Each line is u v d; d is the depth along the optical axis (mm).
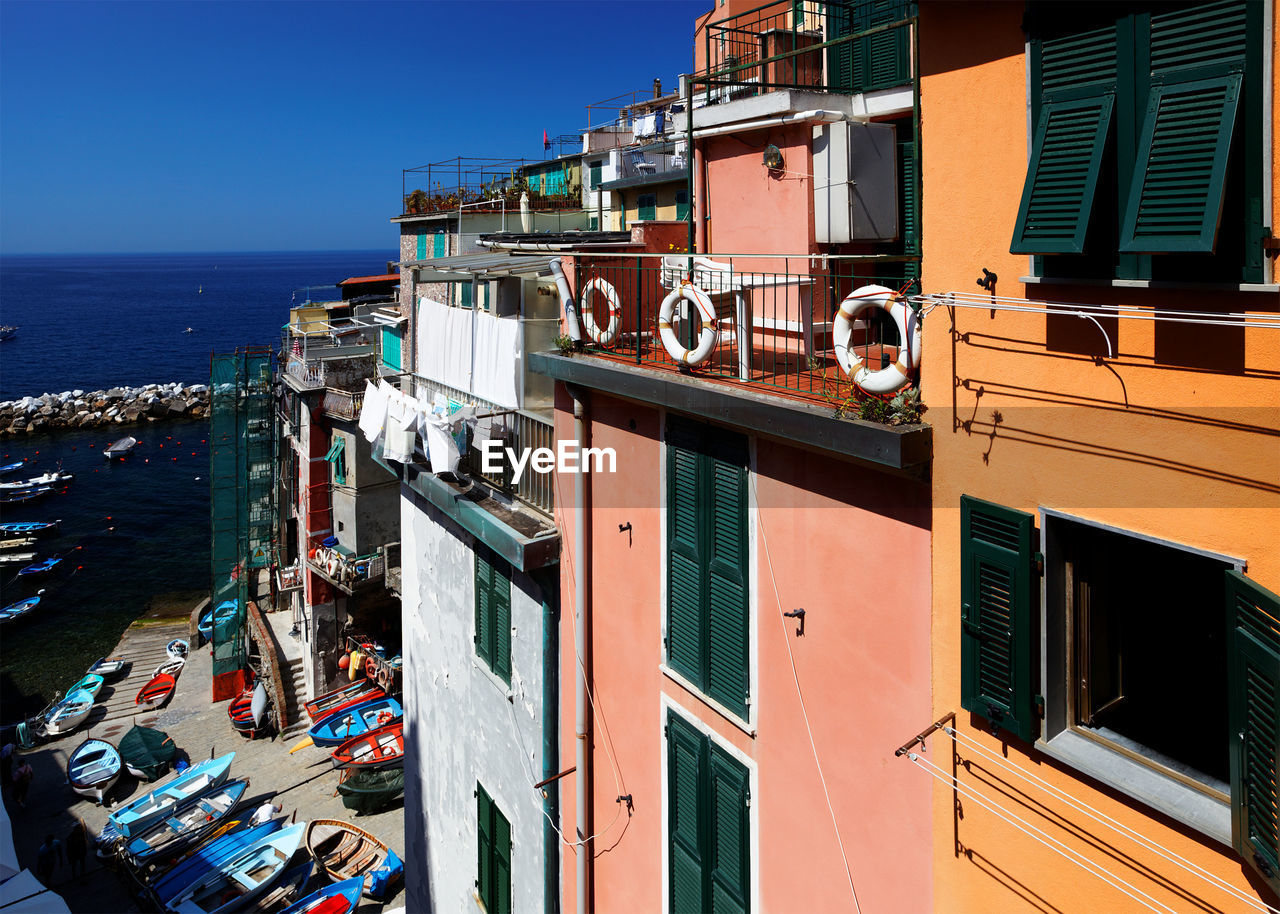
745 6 15492
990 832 6066
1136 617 5543
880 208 9781
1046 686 5574
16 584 57438
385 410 16234
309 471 37344
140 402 105812
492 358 13648
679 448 9117
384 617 39125
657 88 37094
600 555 10797
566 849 11883
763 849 8461
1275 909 4461
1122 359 4973
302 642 39875
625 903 10867
